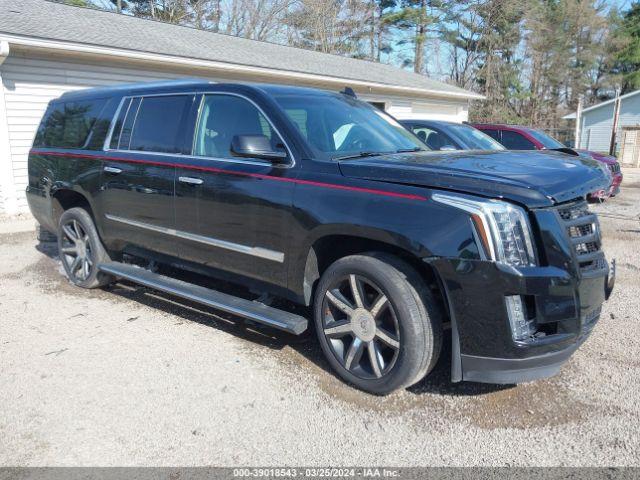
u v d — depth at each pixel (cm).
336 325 360
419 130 906
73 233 568
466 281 300
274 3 3375
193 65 1189
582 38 4459
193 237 438
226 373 380
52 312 498
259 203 384
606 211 1112
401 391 354
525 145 1104
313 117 415
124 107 509
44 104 997
